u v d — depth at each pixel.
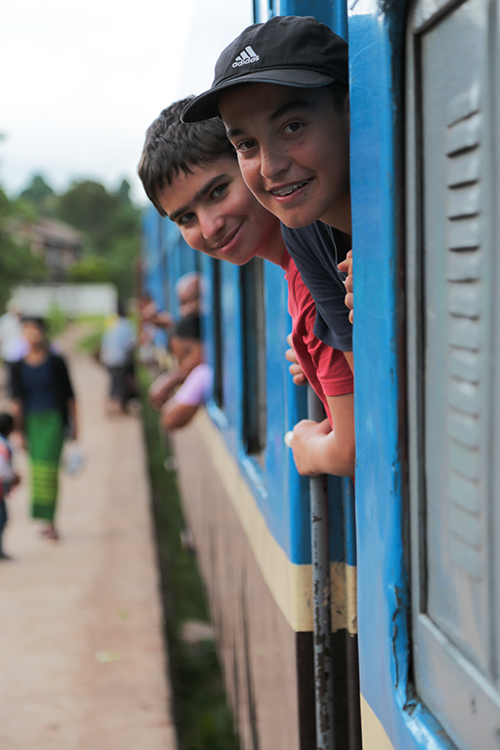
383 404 1.05
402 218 0.98
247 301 2.80
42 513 6.30
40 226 81.31
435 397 0.93
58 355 6.26
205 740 3.61
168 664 4.00
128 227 122.12
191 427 5.88
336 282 1.30
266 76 1.01
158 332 11.68
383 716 1.13
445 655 0.93
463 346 0.85
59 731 3.30
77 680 3.80
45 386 6.20
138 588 5.13
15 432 6.32
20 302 42.34
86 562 5.74
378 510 1.10
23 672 3.91
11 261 25.92
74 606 4.84
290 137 1.07
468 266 0.83
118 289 84.81
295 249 1.31
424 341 0.95
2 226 25.81
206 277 4.25
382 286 1.02
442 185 0.88
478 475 0.83
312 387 1.54
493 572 0.81
